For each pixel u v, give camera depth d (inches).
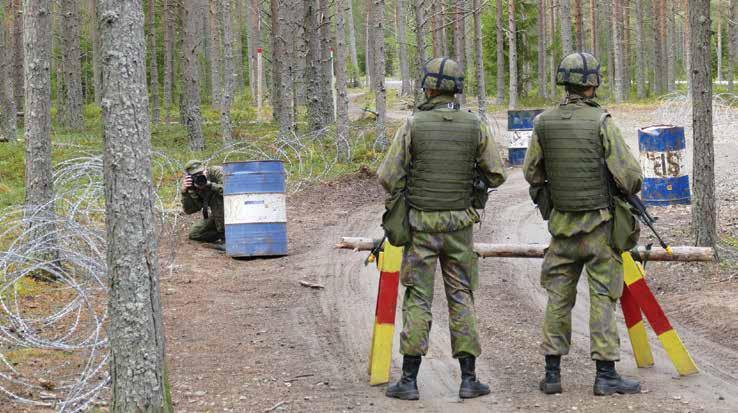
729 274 471.2
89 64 2613.2
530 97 2696.9
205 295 479.8
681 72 3754.9
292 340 383.9
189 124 1267.2
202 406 288.8
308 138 1264.8
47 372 330.6
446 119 286.0
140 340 231.1
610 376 286.5
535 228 666.2
